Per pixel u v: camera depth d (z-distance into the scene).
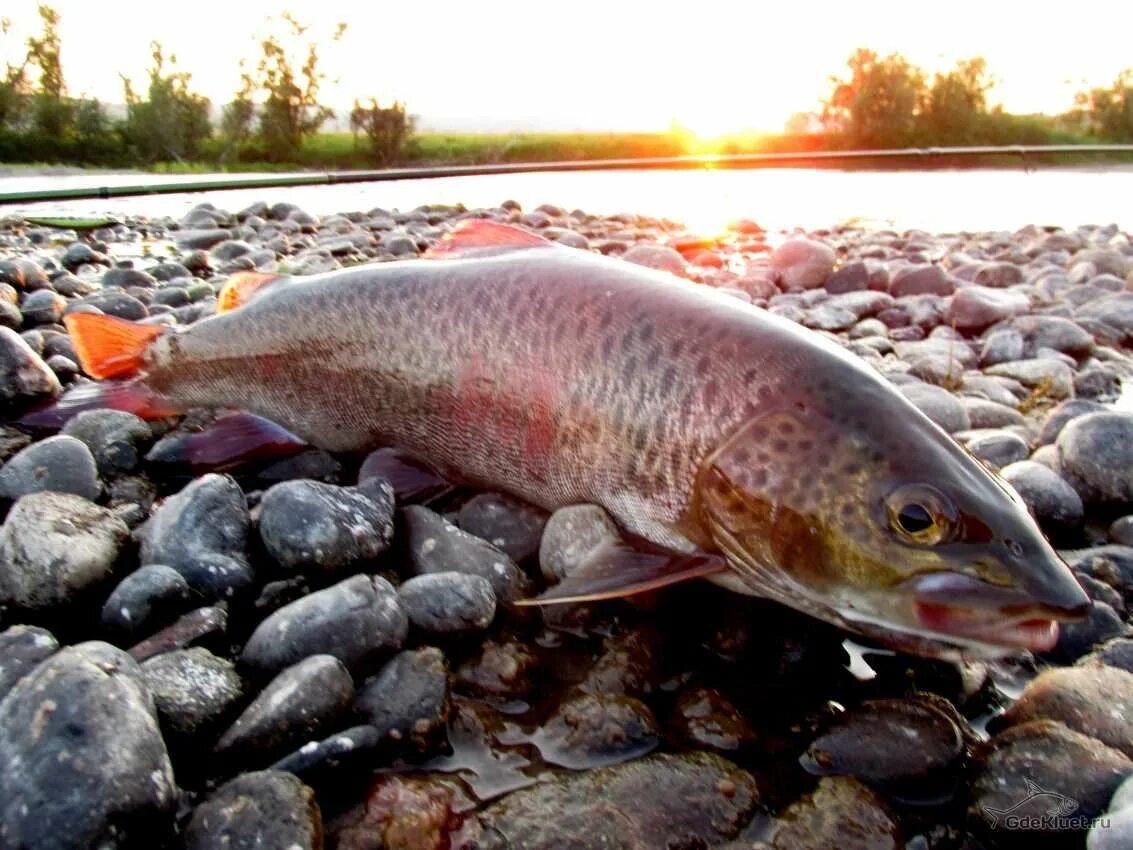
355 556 0.27
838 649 0.25
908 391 0.43
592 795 0.19
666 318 0.29
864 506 0.23
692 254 1.03
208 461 0.36
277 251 0.96
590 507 0.29
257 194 1.97
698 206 1.79
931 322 0.68
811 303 0.75
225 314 0.39
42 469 0.31
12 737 0.17
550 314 0.31
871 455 0.24
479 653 0.24
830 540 0.24
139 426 0.36
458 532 0.28
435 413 0.34
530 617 0.27
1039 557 0.21
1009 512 0.22
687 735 0.22
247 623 0.26
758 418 0.26
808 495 0.24
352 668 0.23
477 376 0.32
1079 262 0.92
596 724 0.21
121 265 0.86
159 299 0.64
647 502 0.28
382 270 0.36
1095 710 0.21
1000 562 0.21
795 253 0.83
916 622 0.22
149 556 0.27
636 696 0.23
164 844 0.17
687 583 0.28
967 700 0.23
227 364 0.38
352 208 1.61
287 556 0.27
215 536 0.27
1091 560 0.30
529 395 0.31
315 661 0.21
